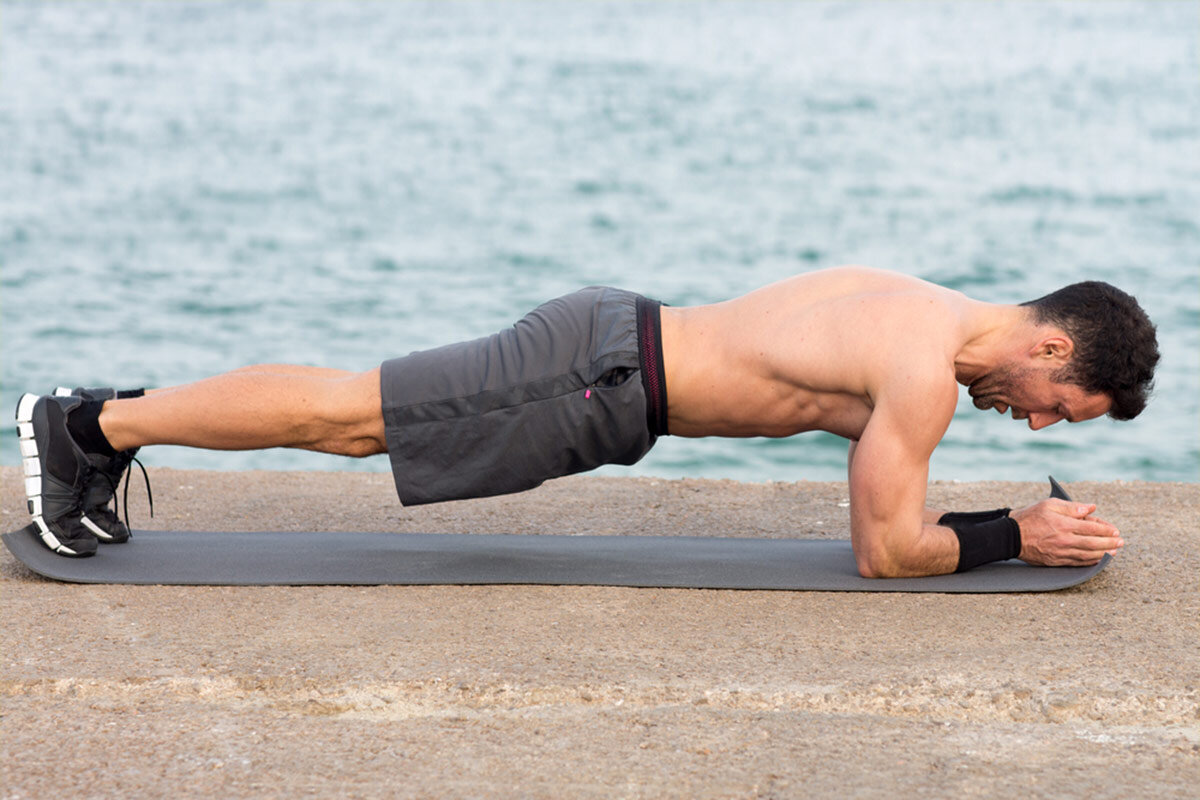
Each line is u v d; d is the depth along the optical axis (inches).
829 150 1545.3
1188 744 114.4
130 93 2122.3
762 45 3016.7
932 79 2298.2
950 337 153.6
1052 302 158.4
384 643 136.9
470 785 105.3
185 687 124.9
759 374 158.1
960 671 129.1
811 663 131.7
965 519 170.1
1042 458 465.7
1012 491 227.1
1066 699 122.0
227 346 661.9
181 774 107.0
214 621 144.6
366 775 107.0
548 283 860.0
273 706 122.6
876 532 156.8
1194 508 209.9
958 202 1181.1
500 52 2812.5
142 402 162.2
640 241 1023.6
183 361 625.0
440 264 929.5
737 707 122.3
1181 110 1862.7
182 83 2278.5
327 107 1979.6
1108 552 162.9
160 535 186.7
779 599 155.3
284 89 2197.3
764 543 186.1
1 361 615.8
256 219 1135.0
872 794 104.0
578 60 2628.0
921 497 156.8
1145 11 4067.4
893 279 161.9
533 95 2095.2
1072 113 1843.0
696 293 824.3
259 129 1758.1
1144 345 155.7
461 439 157.2
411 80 2316.7
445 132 1734.7
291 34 3287.4
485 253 978.1
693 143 1616.6
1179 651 135.8
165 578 160.1
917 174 1354.6
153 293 802.2
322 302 784.3
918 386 149.7
